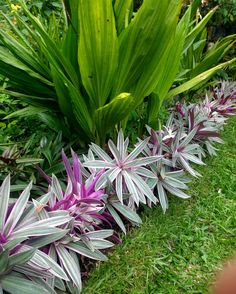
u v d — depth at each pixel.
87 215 1.30
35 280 1.07
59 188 1.35
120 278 1.37
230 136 2.73
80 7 1.42
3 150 1.66
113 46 1.51
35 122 2.11
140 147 1.65
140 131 2.09
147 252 1.51
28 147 1.69
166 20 1.56
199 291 1.37
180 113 2.34
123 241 1.56
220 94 2.88
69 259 1.20
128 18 1.91
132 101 1.56
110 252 1.49
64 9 1.86
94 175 1.47
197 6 2.70
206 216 1.80
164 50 1.66
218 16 3.72
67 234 1.24
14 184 1.46
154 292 1.35
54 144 1.69
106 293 1.31
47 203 1.29
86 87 1.64
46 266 1.07
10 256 0.97
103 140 1.82
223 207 1.88
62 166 1.59
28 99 1.85
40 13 2.62
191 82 1.98
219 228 1.74
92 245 1.25
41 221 1.11
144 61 1.67
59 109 1.93
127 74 1.70
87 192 1.34
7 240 1.05
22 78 1.78
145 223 1.67
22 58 1.77
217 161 2.31
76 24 1.73
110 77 1.63
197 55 2.99
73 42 1.74
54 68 1.57
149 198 1.54
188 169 1.80
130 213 1.50
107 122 1.69
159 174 1.70
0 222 1.09
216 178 2.13
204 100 2.78
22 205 1.13
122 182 1.59
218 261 1.52
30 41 2.22
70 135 1.94
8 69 1.74
